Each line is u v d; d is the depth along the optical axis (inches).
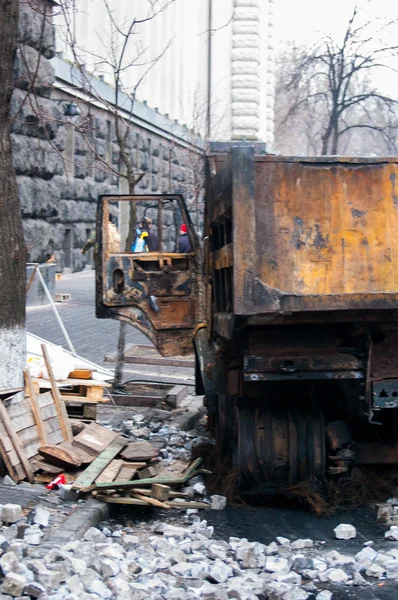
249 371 276.8
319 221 269.3
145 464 293.0
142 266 383.2
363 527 271.6
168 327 380.8
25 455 286.0
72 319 748.0
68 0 742.5
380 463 298.2
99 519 256.7
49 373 323.0
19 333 307.0
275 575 219.6
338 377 278.4
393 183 272.4
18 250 305.7
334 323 279.0
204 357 352.5
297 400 299.4
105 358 574.6
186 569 217.6
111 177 1188.5
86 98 978.7
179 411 430.0
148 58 1225.4
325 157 270.7
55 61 886.4
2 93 295.6
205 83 1454.2
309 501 283.7
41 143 832.3
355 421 303.7
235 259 263.9
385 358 279.7
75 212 1046.4
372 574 225.6
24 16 724.7
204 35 1412.4
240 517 279.7
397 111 948.0
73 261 1072.2
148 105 1302.9
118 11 1011.9
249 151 266.4
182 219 392.5
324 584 220.4
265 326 277.9
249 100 1374.3
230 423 320.2
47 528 236.8
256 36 1364.4
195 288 381.4
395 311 271.0
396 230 271.0
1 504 255.4
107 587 196.4
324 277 267.9
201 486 298.2
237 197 265.0
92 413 354.6
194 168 847.1
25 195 816.9
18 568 192.2
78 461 286.0
